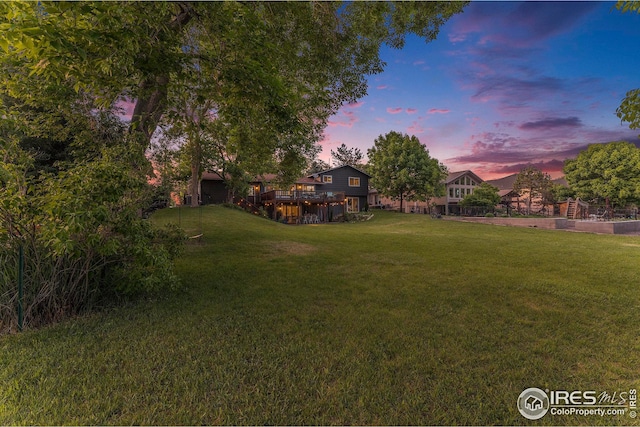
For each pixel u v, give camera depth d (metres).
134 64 3.52
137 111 5.59
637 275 5.89
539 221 18.17
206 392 2.25
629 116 3.88
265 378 2.46
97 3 2.58
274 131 5.57
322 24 5.66
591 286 5.19
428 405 2.12
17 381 2.35
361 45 6.34
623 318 3.76
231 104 4.69
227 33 3.83
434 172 28.03
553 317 3.82
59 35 2.38
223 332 3.38
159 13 3.18
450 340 3.18
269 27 4.98
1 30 2.26
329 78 6.57
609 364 2.69
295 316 3.90
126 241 4.19
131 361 2.72
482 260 7.62
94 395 2.21
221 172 24.92
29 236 3.63
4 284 3.47
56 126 5.66
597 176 29.16
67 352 2.88
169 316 3.87
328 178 31.80
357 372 2.53
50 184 3.50
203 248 8.80
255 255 8.21
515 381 2.43
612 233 14.82
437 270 6.52
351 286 5.31
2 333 3.36
